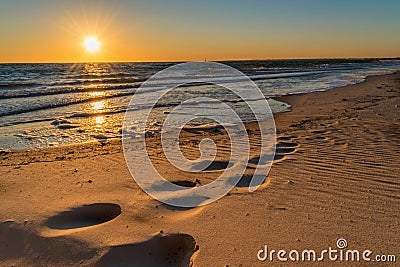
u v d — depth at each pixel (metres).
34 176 4.37
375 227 2.82
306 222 2.95
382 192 3.51
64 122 8.91
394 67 55.34
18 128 8.10
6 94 14.66
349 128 6.88
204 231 2.87
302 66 65.06
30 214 3.19
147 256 2.66
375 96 12.91
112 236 2.83
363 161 4.56
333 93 14.61
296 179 3.99
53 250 2.68
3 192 3.78
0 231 2.93
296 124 7.78
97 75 34.66
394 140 5.71
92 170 4.62
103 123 8.76
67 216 3.22
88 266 2.52
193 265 2.45
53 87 18.92
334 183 3.81
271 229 2.86
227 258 2.49
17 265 2.56
